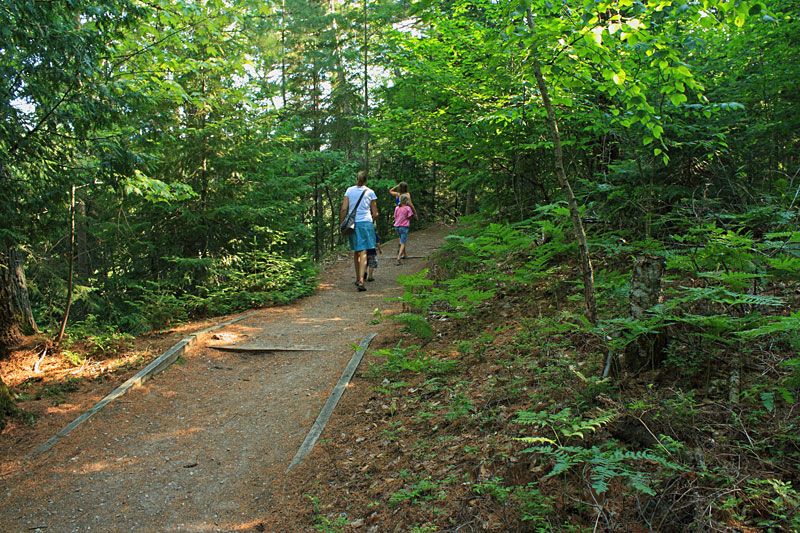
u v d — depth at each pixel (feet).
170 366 19.43
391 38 24.82
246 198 37.01
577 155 24.91
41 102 16.12
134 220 34.24
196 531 10.78
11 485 12.61
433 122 25.22
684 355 10.92
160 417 16.03
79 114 16.99
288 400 16.51
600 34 10.40
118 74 20.22
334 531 9.84
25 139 16.07
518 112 19.16
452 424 12.24
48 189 18.08
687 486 7.32
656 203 18.01
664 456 7.97
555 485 8.61
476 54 21.40
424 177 73.51
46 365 19.94
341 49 66.13
